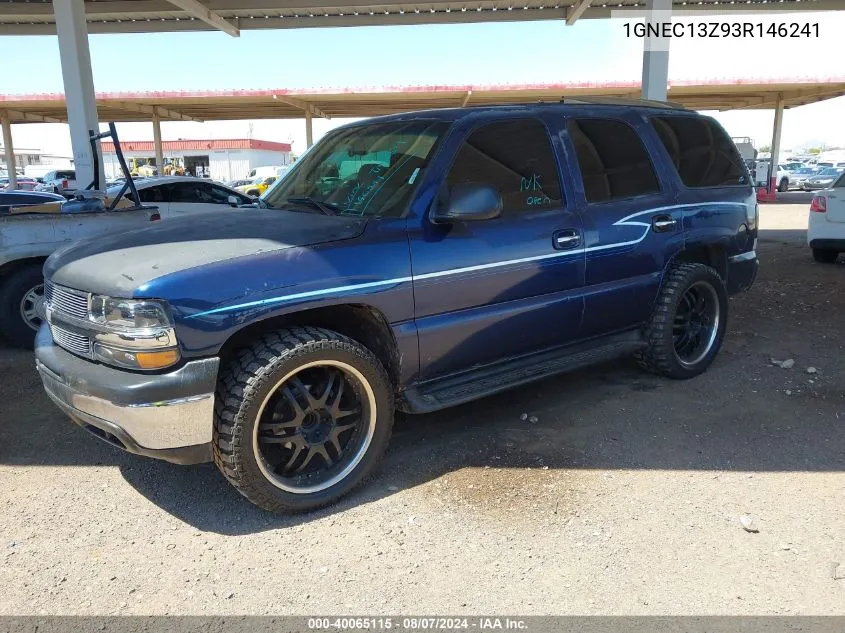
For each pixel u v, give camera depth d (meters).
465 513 3.18
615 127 4.40
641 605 2.52
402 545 2.93
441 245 3.41
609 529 3.02
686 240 4.63
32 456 3.82
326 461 3.26
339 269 3.10
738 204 5.07
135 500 3.35
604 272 4.14
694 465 3.60
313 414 3.20
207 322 2.79
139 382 2.76
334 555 2.87
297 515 3.19
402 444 3.92
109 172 54.53
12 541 2.98
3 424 4.27
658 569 2.74
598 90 22.66
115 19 13.07
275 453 3.27
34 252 5.76
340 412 3.27
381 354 3.44
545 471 3.56
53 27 13.12
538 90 22.52
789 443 3.85
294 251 3.04
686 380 4.89
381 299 3.21
